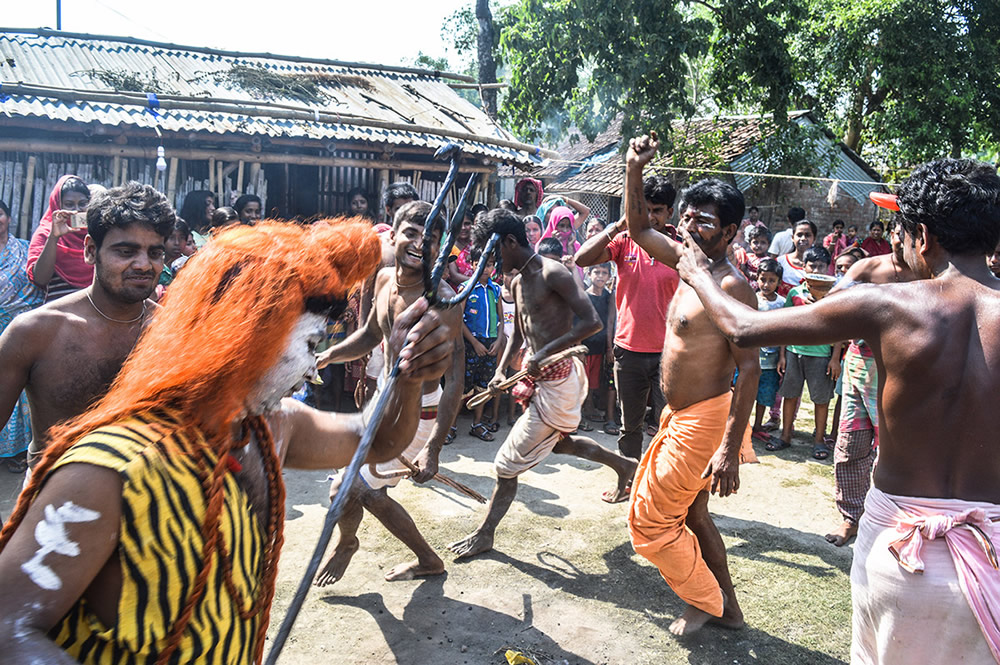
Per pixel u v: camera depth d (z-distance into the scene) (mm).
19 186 6469
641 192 3316
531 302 4156
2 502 4527
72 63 7734
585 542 4250
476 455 5766
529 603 3617
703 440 3102
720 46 13367
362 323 3896
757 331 2275
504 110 13500
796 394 6016
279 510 1440
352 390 6355
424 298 1725
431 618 3459
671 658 3234
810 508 4883
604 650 3275
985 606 1907
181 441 1207
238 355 1226
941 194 2061
